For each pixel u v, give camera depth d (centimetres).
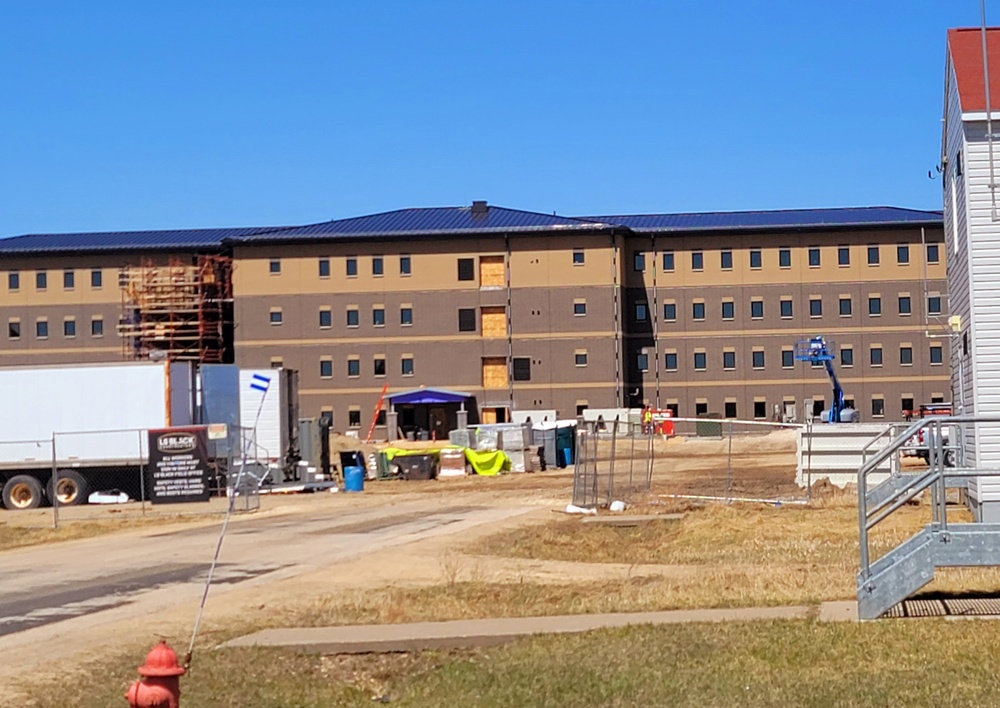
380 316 8912
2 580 2078
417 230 8931
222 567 2125
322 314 8944
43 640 1417
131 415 4219
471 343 8850
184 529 3038
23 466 4219
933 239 8819
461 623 1399
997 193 2489
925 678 1059
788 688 1049
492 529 2681
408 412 8969
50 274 9181
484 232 8825
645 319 8981
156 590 1852
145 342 8788
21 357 9162
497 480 5003
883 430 3278
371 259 8931
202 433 3622
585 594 1647
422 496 4075
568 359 8788
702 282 8944
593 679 1115
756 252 8919
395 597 1675
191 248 9188
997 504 2427
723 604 1459
